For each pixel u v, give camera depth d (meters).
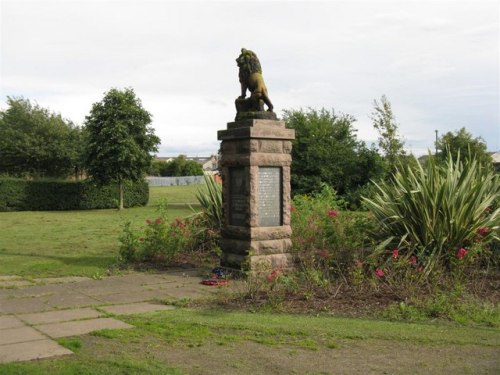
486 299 7.73
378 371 4.76
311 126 30.33
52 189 35.12
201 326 6.15
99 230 20.45
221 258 10.02
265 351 5.27
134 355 5.08
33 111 49.22
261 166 9.54
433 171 10.04
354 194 28.17
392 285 8.02
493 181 11.27
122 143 33.38
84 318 6.58
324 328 6.08
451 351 5.35
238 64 10.11
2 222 24.48
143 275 9.94
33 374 4.46
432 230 9.55
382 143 28.77
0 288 8.61
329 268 9.21
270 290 7.86
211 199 12.91
